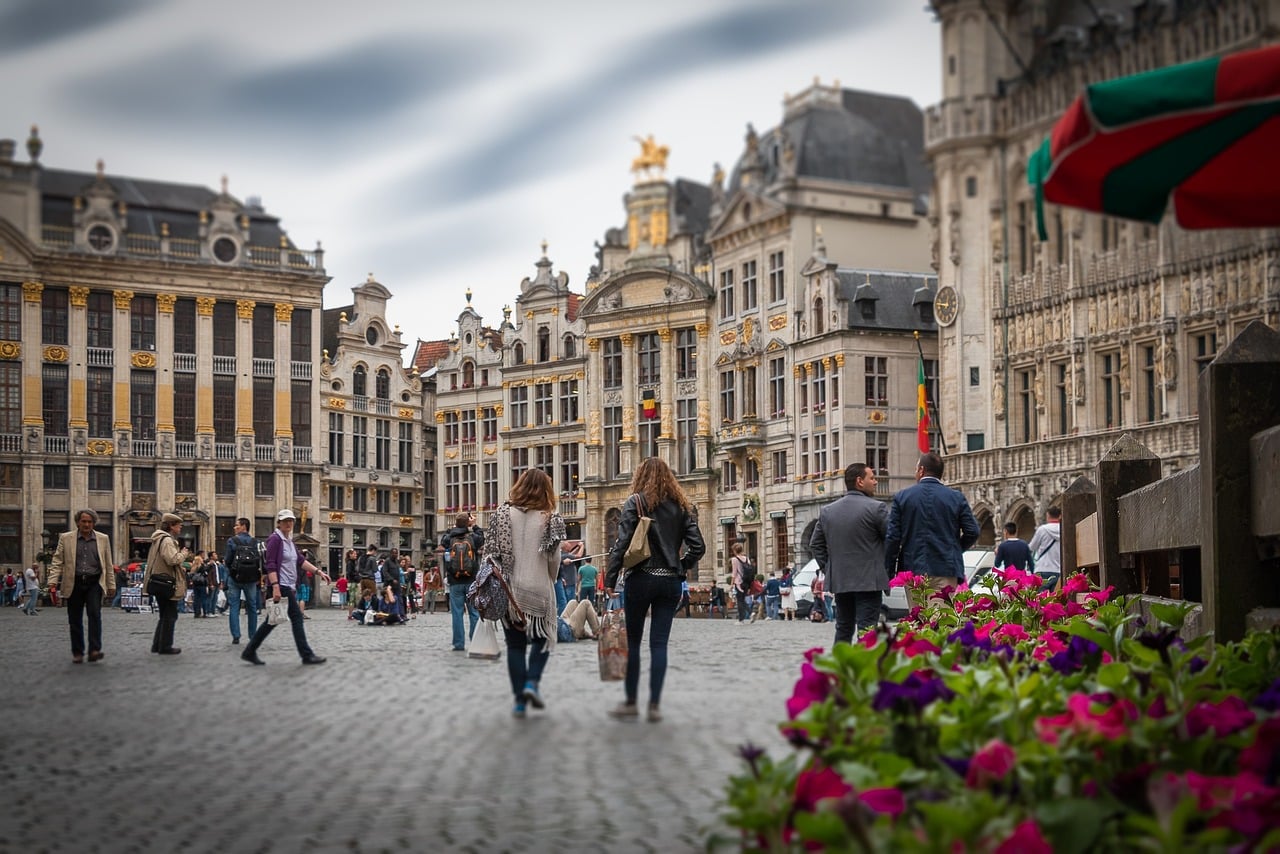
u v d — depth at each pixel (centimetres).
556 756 1277
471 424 10612
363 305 10494
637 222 9625
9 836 973
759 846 584
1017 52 7462
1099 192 940
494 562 1594
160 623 2850
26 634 3859
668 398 9450
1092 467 6575
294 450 9475
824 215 8688
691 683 1992
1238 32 6003
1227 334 6103
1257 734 618
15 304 8581
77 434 8812
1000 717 696
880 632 970
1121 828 575
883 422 8206
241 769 1248
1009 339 7288
